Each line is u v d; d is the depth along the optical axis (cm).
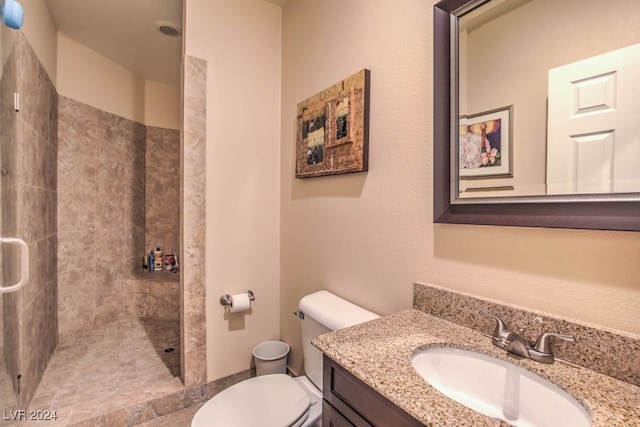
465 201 94
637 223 63
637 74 65
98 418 144
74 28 225
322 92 153
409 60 113
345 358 75
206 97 169
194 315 168
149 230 315
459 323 95
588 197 70
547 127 78
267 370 174
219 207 176
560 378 67
